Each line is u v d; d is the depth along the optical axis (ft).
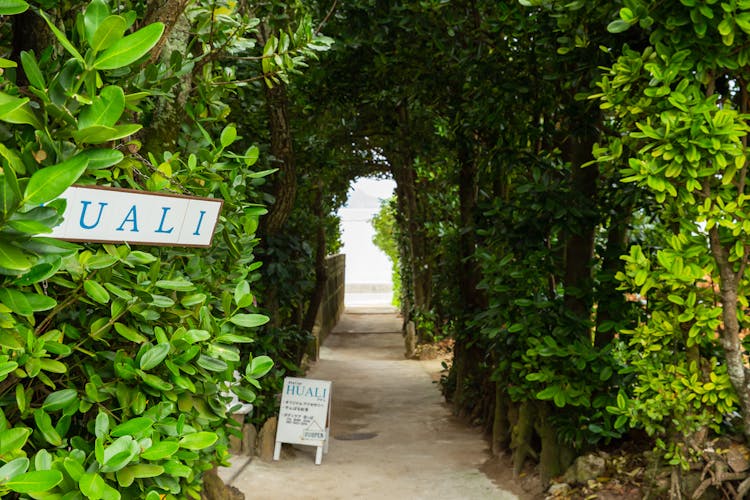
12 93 5.65
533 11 19.42
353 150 50.37
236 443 25.57
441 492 21.86
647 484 17.24
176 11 7.88
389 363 52.75
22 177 5.41
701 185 13.01
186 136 10.37
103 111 5.57
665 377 14.74
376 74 26.53
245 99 26.07
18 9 4.95
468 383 32.73
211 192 9.33
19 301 5.16
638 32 16.61
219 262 10.39
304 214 34.65
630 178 12.68
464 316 31.45
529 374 19.67
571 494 19.01
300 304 40.55
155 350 6.52
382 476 23.79
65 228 6.22
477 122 24.07
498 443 25.36
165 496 6.58
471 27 24.00
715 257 13.25
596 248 20.83
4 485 4.73
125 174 7.66
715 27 12.03
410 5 22.74
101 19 5.50
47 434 5.89
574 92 21.04
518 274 21.08
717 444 15.65
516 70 22.08
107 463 5.47
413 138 36.47
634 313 20.30
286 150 25.35
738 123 12.79
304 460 25.93
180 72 8.32
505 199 28.50
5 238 4.82
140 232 6.80
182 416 6.56
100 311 7.06
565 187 20.93
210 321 7.40
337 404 37.47
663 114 12.26
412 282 63.72
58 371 5.84
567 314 19.81
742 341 15.23
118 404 6.88
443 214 51.57
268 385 27.81
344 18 24.34
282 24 20.49
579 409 20.59
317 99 29.43
